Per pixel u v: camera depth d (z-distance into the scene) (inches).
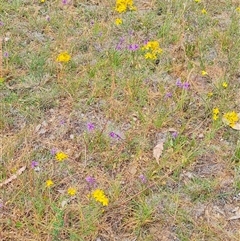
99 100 69.2
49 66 72.9
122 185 58.9
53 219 53.7
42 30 80.2
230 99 70.1
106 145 62.6
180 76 73.6
